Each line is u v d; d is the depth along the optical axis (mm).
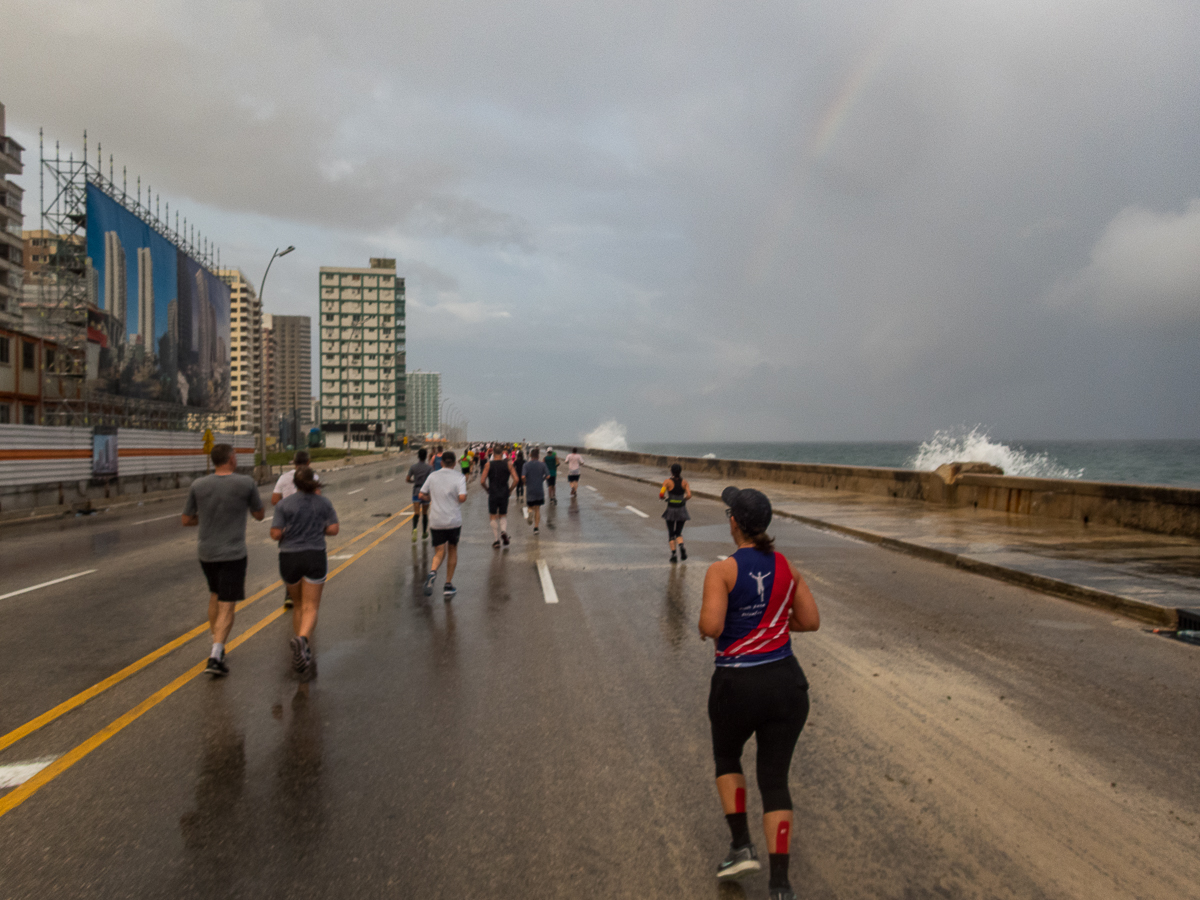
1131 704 5336
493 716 5074
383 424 166375
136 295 37906
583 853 3342
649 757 4395
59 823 3623
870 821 3646
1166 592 8523
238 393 143875
